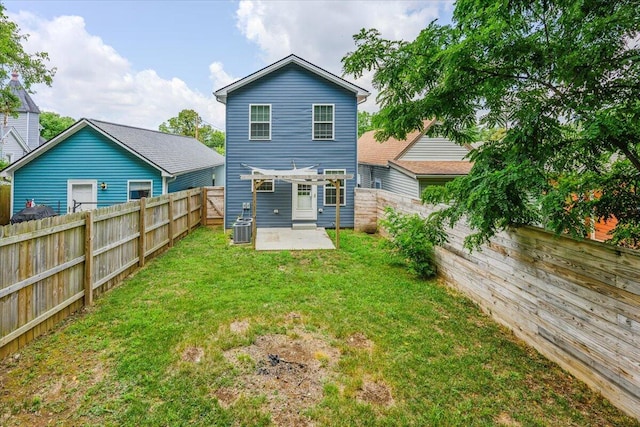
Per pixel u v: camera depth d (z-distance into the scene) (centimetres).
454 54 348
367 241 1052
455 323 492
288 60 1220
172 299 565
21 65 1501
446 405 319
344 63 460
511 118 396
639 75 292
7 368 367
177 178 1406
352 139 1277
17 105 1628
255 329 459
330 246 973
